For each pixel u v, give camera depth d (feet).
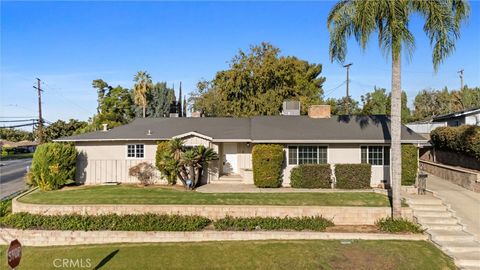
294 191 65.98
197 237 48.83
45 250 47.73
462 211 54.80
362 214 52.70
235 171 80.89
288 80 134.41
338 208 52.95
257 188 69.26
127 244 48.42
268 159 69.87
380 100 167.63
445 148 84.94
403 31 47.96
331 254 43.29
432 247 45.29
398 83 50.60
